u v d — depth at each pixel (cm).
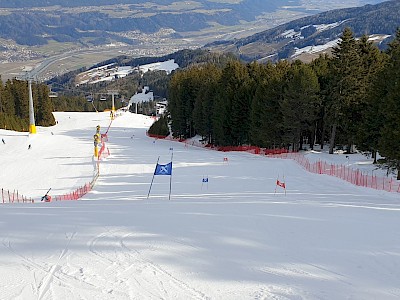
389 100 2536
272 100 4531
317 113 4403
